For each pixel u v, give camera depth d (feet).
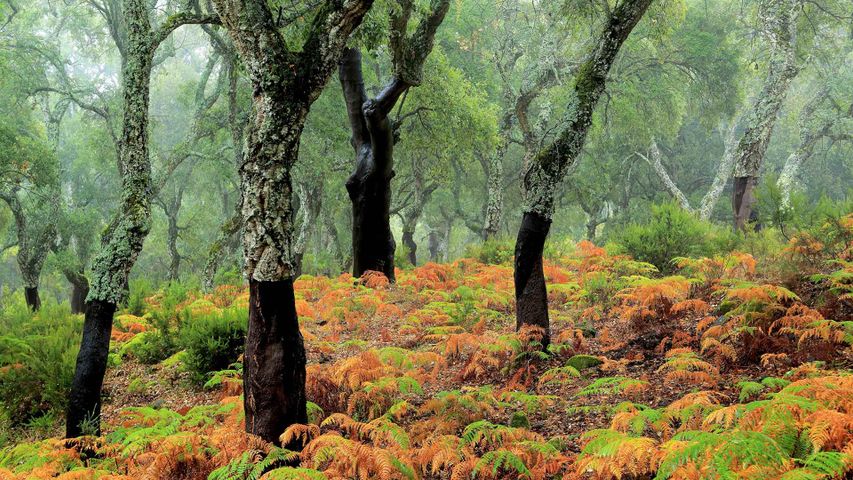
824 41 81.25
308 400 19.07
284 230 14.44
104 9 76.74
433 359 20.97
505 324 28.50
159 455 14.52
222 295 41.32
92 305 17.72
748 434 10.35
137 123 18.56
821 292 20.49
